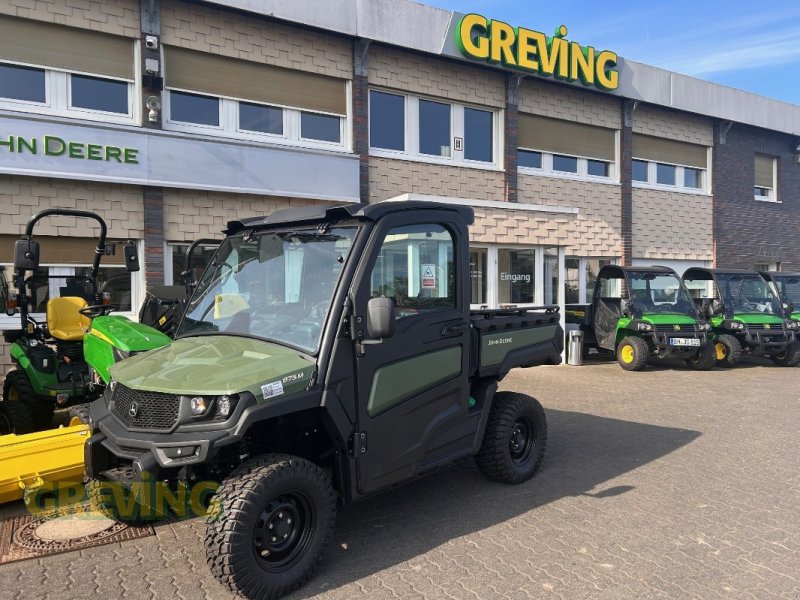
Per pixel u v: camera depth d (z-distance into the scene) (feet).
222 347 12.64
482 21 42.78
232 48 34.88
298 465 11.32
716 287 45.32
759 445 21.36
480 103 44.78
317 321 12.25
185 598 10.98
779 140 65.82
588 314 43.98
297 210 14.21
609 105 52.26
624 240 53.26
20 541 13.41
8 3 29.04
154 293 23.58
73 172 29.91
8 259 29.30
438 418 14.29
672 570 12.13
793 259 67.05
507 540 13.57
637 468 18.75
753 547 13.19
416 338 13.61
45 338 20.99
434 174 43.04
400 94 41.93
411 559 12.65
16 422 19.39
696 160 59.47
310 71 37.47
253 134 36.14
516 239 40.37
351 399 12.16
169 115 33.50
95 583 11.55
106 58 31.58
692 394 31.35
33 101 30.09
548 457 19.86
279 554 11.30
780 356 43.32
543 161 49.11
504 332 16.76
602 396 30.68
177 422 10.82
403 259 13.50
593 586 11.50
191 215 33.76
